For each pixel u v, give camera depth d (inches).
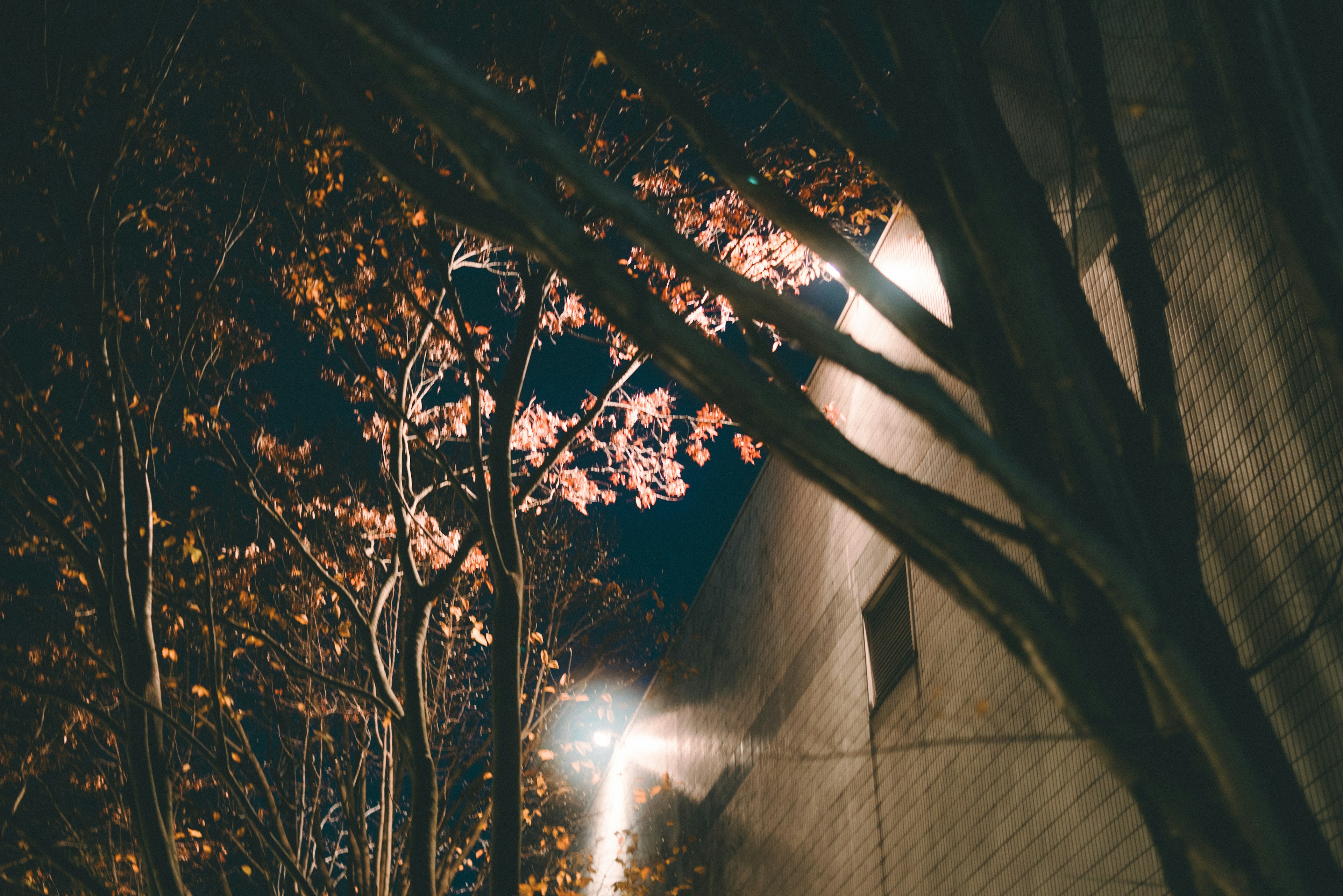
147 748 346.0
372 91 354.9
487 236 102.4
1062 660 100.7
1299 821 103.9
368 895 495.2
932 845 365.4
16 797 508.7
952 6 144.9
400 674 552.1
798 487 550.9
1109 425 130.8
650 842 720.3
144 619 366.0
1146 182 281.9
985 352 130.1
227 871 480.4
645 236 96.0
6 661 465.1
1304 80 127.0
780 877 507.8
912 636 405.1
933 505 99.3
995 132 142.4
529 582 639.1
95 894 379.6
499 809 307.1
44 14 374.3
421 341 426.6
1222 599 240.5
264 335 432.8
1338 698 202.1
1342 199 124.1
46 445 373.7
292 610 515.2
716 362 95.6
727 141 153.3
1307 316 126.3
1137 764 101.7
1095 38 158.2
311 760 542.3
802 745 503.8
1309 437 217.3
